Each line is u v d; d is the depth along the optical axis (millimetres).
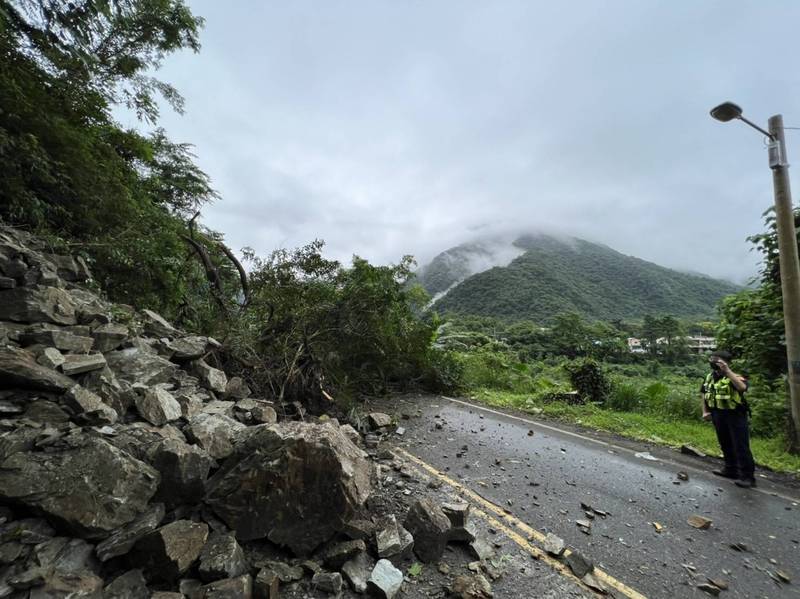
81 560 1811
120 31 7543
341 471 2615
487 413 7727
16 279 3395
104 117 6391
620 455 5406
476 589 2375
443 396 9406
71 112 5578
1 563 1635
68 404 2422
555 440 6023
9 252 3465
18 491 1807
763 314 6613
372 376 8961
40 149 4504
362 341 8375
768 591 2672
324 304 7328
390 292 8898
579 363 9648
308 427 2947
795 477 4742
